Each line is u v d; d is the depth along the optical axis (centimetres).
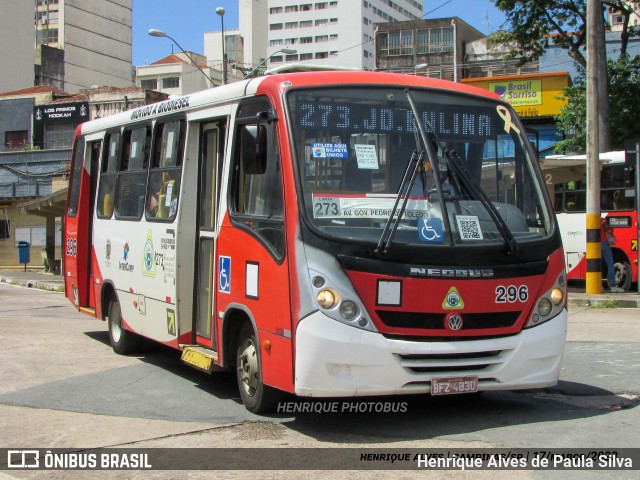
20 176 3656
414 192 641
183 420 691
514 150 711
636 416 696
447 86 710
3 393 805
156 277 887
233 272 715
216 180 777
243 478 530
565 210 1975
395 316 604
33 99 4288
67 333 1256
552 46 3866
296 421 681
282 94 654
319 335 590
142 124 970
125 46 9162
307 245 604
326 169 636
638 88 2655
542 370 659
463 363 621
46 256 2872
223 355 738
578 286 2062
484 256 635
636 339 1174
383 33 5981
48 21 8675
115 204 1044
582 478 526
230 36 9981
